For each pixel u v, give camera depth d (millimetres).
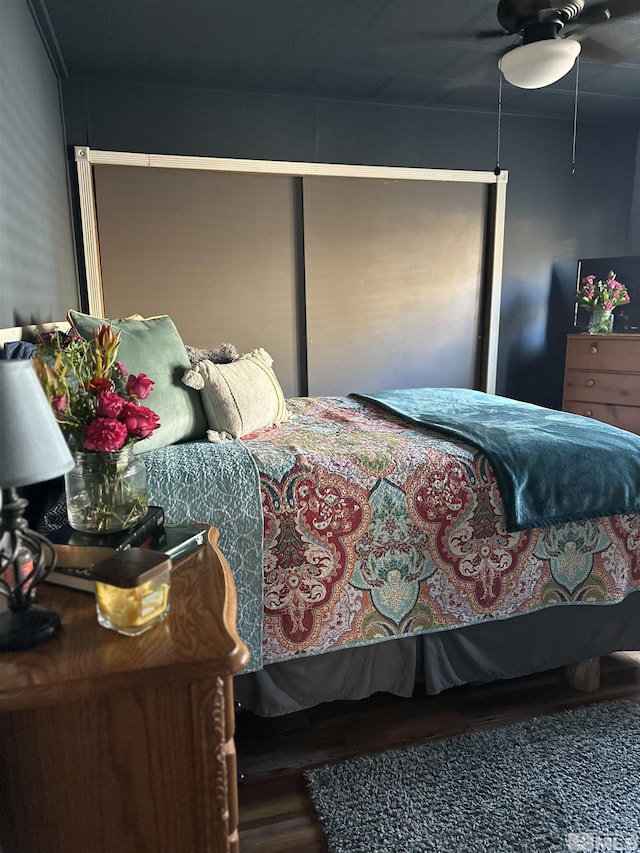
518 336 4562
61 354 1092
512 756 1563
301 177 3887
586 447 1834
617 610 1882
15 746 809
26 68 2271
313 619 1592
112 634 838
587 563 1797
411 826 1351
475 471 1726
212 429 1921
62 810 834
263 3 2574
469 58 3217
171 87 3557
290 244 3947
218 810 846
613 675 1959
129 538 1066
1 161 1724
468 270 4352
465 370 4488
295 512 1565
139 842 852
